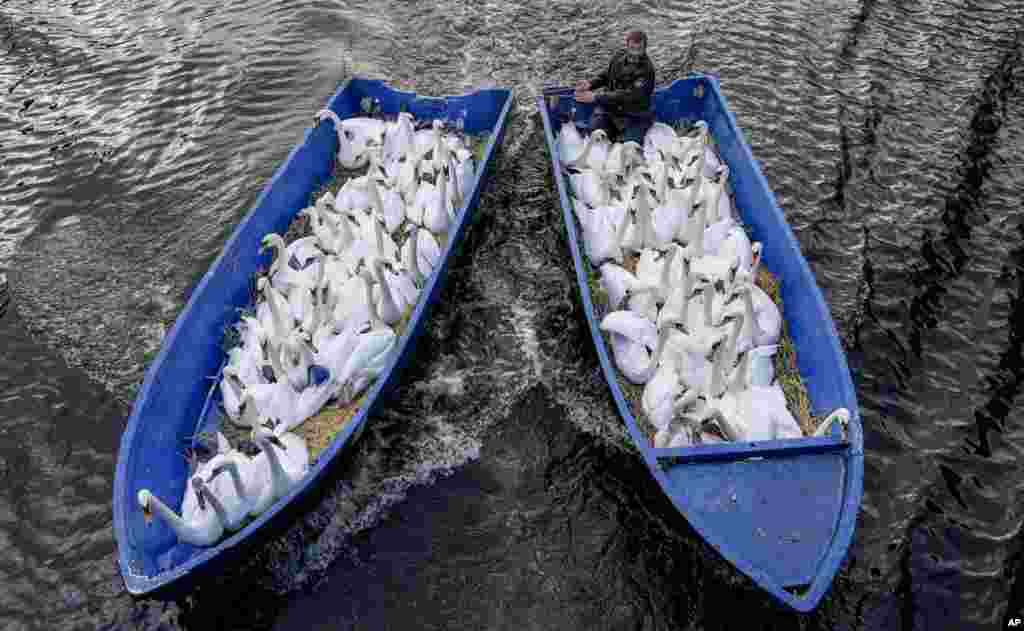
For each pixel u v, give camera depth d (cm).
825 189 1088
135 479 635
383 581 670
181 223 1036
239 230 837
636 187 898
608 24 1445
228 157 1139
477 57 1367
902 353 870
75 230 1028
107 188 1092
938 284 952
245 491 634
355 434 693
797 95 1264
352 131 1038
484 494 731
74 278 962
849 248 1000
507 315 905
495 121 1105
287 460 678
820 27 1434
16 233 1022
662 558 679
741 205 966
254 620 648
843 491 632
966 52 1370
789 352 802
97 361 862
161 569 617
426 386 821
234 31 1397
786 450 649
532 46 1395
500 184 1086
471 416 796
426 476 744
